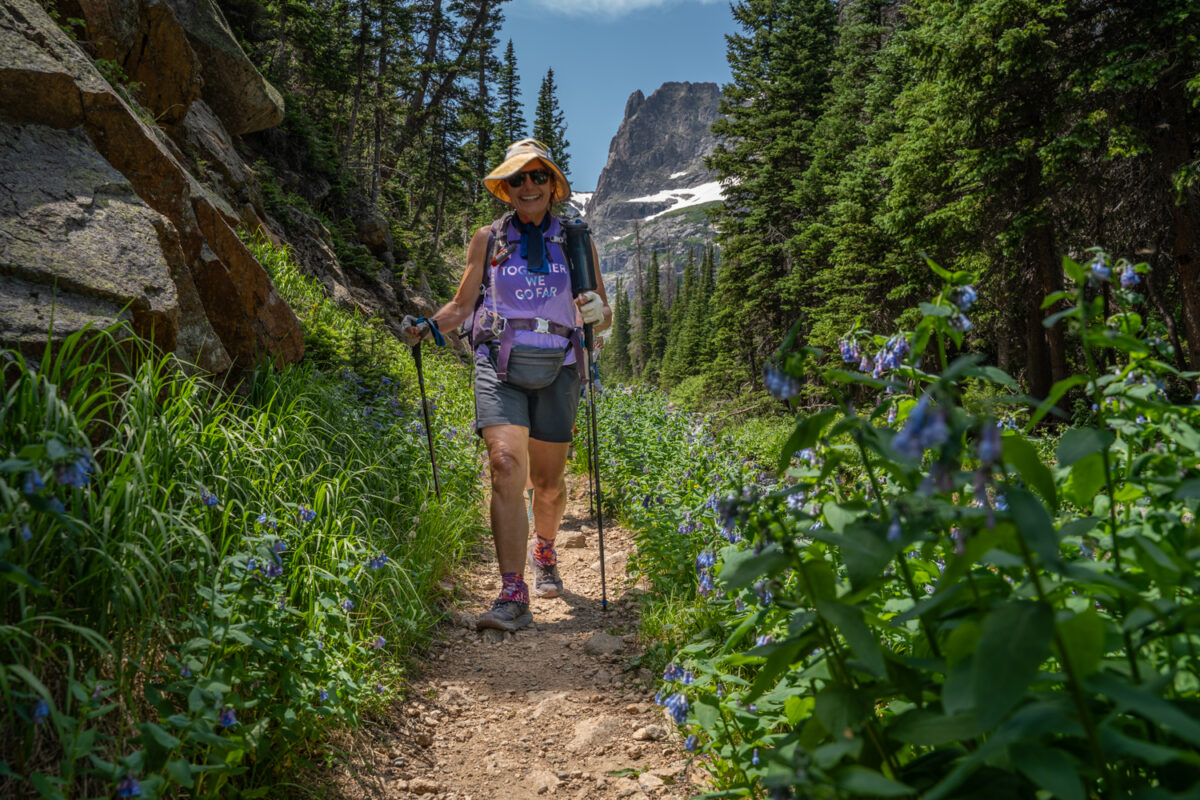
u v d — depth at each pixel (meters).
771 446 12.22
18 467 1.58
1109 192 13.35
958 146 14.26
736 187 28.97
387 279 19.61
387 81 29.41
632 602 4.61
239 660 2.28
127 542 2.34
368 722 3.03
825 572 1.39
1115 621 1.55
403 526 4.97
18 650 1.95
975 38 12.43
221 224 5.22
